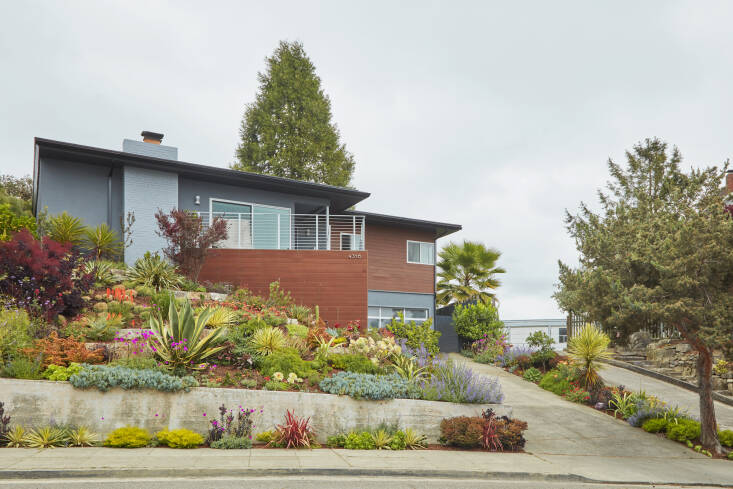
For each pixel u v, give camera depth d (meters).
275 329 13.74
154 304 14.65
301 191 23.62
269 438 10.49
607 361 22.09
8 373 9.88
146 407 10.16
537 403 15.24
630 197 28.84
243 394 10.80
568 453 11.45
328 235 22.28
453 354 24.38
